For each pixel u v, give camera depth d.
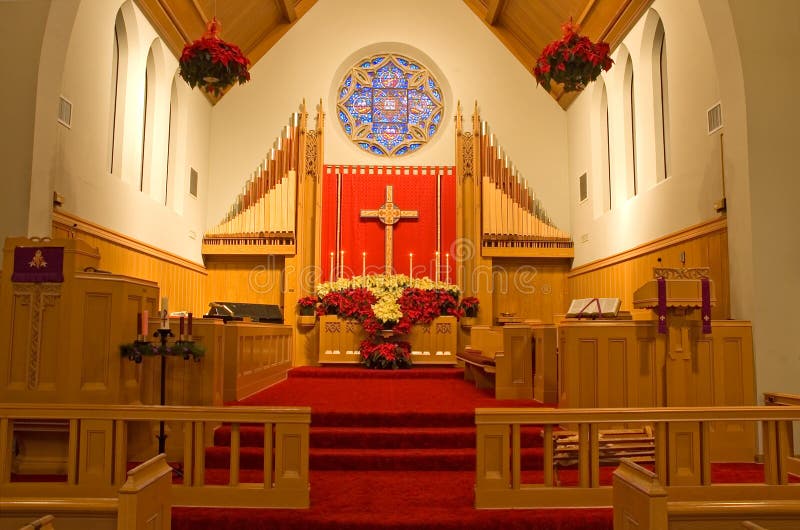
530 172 13.87
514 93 14.09
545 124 14.01
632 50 10.47
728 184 7.41
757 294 6.88
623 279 10.88
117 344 5.63
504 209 13.48
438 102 14.32
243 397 8.19
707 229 8.03
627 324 6.64
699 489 5.05
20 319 5.58
